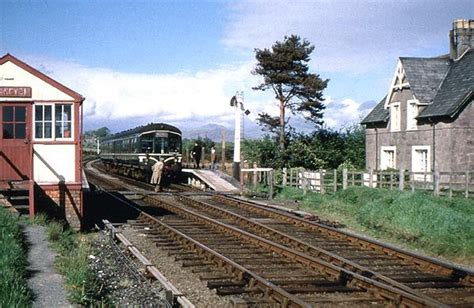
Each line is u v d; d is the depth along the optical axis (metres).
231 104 35.41
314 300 9.77
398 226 17.52
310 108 44.03
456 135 31.55
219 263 12.59
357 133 44.69
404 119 35.59
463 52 35.97
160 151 39.38
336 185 28.81
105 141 57.78
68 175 17.98
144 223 19.34
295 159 40.62
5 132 17.64
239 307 9.38
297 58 44.19
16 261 10.71
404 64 35.47
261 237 15.76
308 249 14.70
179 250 14.50
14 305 8.00
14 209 17.47
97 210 22.88
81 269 10.66
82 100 18.00
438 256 14.91
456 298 10.16
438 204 20.73
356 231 19.06
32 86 17.75
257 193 29.59
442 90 34.06
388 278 11.03
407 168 35.19
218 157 65.88
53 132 17.91
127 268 11.78
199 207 24.59
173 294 9.47
